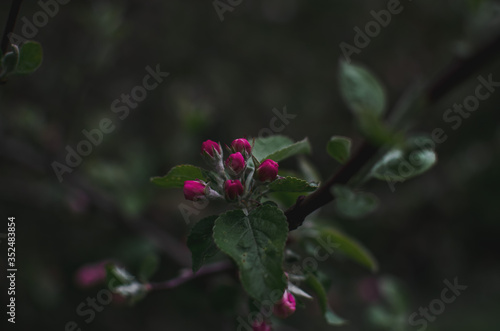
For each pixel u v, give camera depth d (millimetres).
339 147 1146
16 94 3461
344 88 1055
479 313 5359
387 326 2564
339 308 4395
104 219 3393
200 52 4887
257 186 1184
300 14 5582
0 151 3100
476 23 897
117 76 4230
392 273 5266
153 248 3102
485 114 5539
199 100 4539
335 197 1105
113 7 3316
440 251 5578
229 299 1924
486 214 5398
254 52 5230
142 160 3539
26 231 3666
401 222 5355
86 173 3430
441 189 5434
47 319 3615
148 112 4402
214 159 1269
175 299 2938
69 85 3184
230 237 1034
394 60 5758
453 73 902
